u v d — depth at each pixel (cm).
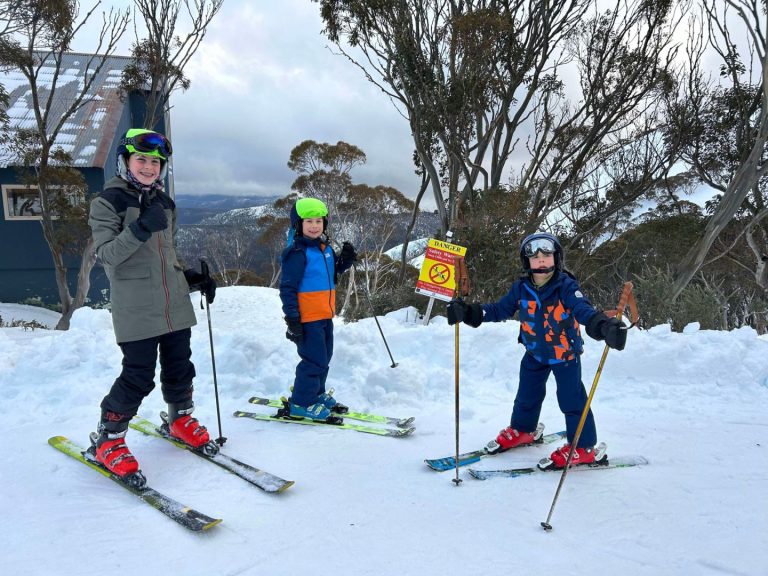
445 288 518
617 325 224
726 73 1425
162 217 230
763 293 2045
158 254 258
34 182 1450
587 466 276
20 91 2066
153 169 252
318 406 343
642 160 1321
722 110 1448
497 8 1033
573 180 1189
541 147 1155
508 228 864
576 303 249
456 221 902
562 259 270
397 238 2825
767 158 1270
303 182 2736
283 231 2986
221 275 3288
